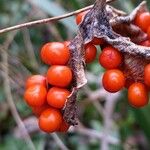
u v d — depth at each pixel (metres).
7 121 0.47
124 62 0.25
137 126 0.45
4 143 0.45
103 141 0.40
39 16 0.46
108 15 0.25
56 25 0.49
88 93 0.43
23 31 0.46
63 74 0.24
